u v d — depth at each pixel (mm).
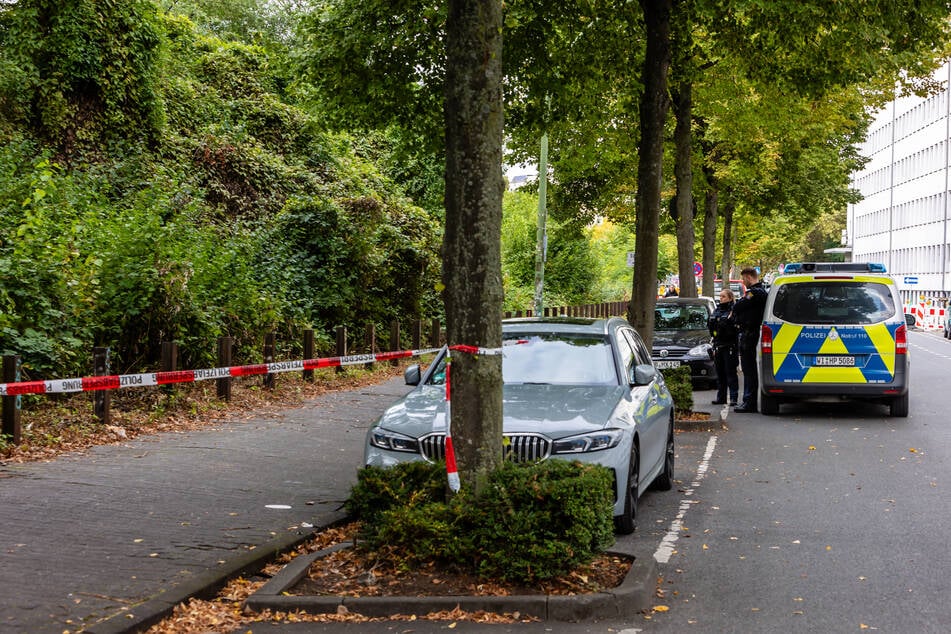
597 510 6008
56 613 5207
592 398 8109
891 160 88875
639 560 6324
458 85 6234
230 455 10578
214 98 29812
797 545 7457
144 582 5852
